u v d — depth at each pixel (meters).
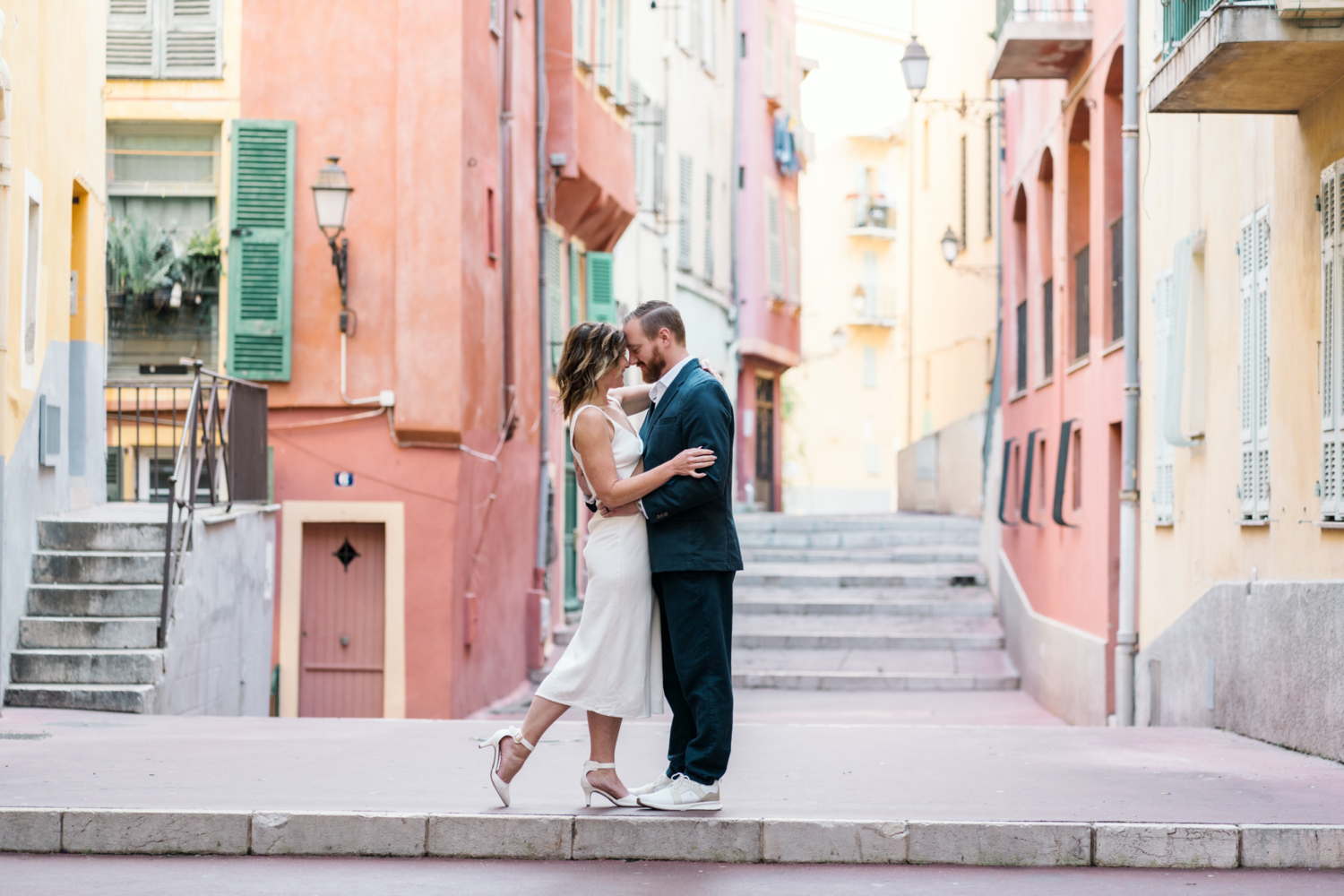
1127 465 13.19
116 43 15.91
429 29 15.60
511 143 17.62
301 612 15.66
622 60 23.58
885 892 5.38
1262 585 9.52
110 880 5.51
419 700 15.45
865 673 18.31
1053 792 6.83
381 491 15.59
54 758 7.76
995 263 27.00
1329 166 8.62
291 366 15.63
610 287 23.30
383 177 15.69
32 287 11.64
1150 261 12.84
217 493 13.62
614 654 6.01
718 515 5.98
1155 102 9.29
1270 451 9.61
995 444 22.16
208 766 7.46
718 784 6.09
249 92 15.81
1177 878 5.66
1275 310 9.54
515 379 17.97
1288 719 8.95
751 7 35.59
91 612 11.33
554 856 5.86
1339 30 7.96
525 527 19.09
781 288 36.91
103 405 14.30
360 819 5.92
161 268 15.74
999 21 16.33
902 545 25.91
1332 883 5.60
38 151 11.72
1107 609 13.91
